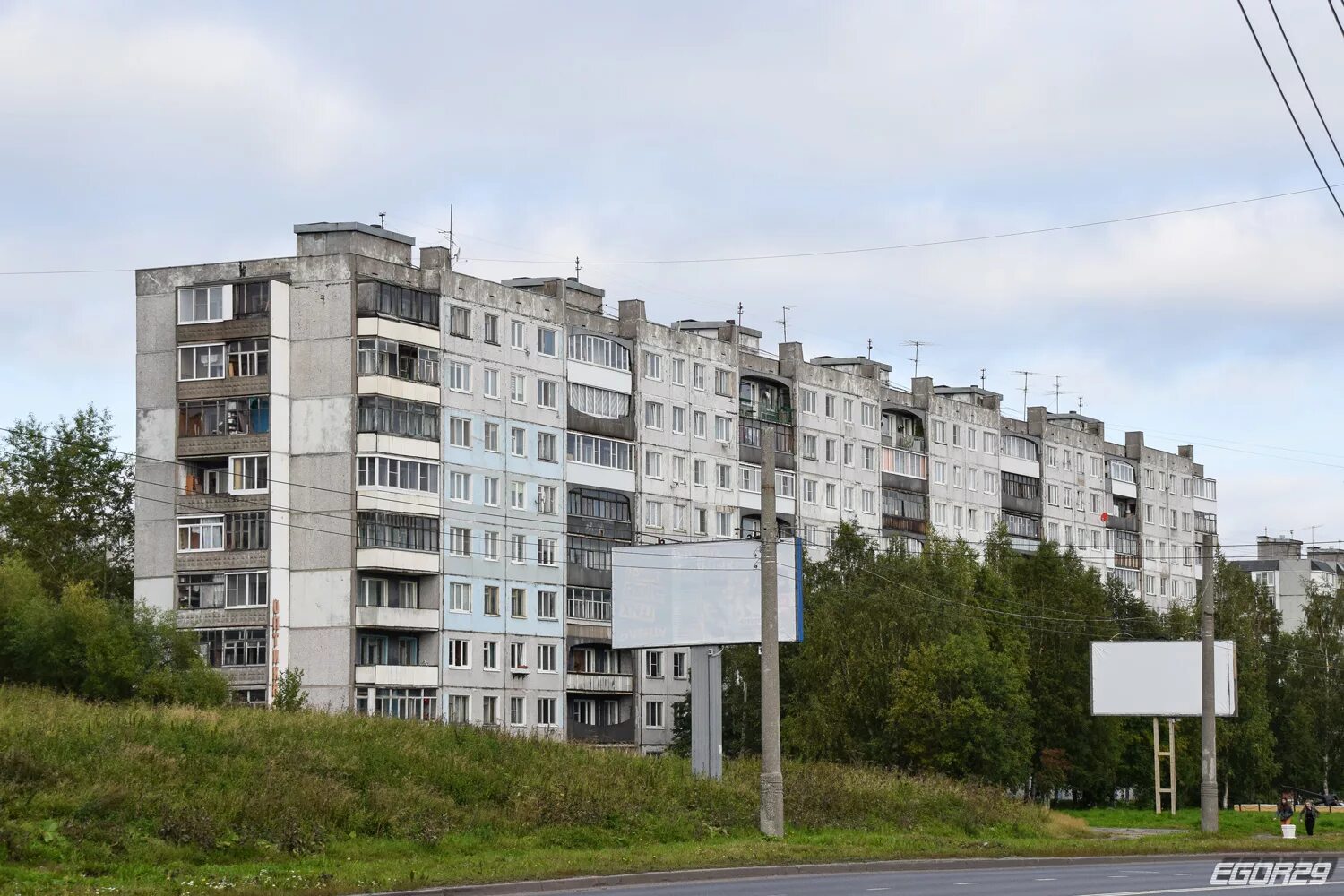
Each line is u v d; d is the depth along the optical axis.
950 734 86.56
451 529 95.56
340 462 91.62
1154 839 55.34
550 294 105.50
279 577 91.31
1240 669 115.62
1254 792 116.38
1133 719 106.44
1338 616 134.38
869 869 40.25
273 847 37.53
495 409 99.31
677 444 112.81
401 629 92.44
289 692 81.00
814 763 64.12
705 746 63.72
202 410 92.94
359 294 92.38
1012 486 144.75
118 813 37.28
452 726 55.59
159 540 92.81
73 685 81.69
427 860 37.94
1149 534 162.62
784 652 98.56
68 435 112.19
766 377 120.25
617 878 35.12
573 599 103.81
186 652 84.88
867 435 129.25
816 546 123.06
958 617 93.38
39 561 106.69
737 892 32.19
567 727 102.62
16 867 32.22
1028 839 54.62
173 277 95.00
